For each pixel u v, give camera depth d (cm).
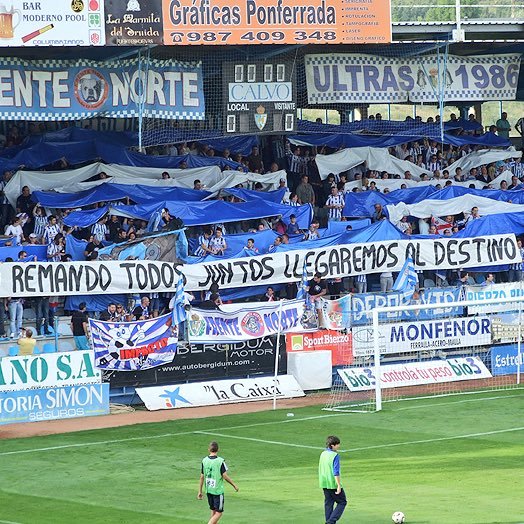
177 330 10219
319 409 9788
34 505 6569
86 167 11875
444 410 9625
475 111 15138
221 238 11656
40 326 10525
